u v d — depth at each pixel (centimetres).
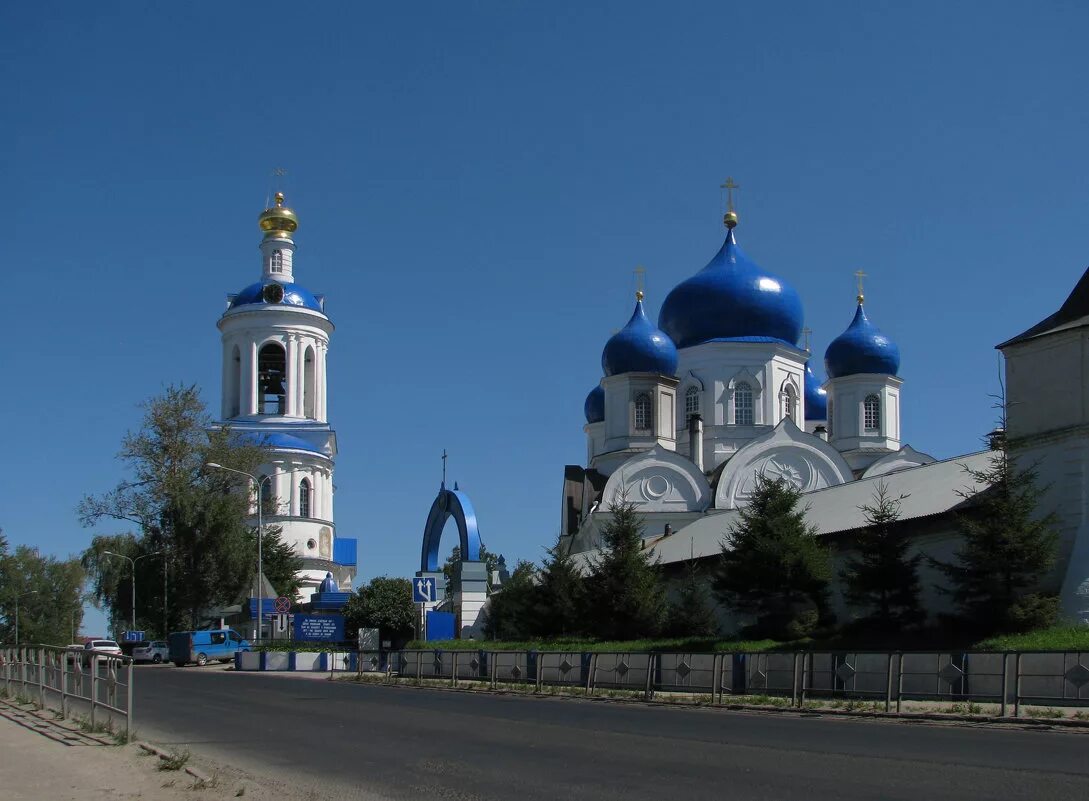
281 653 6206
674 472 7262
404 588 7519
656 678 3462
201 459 8488
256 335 10444
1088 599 3466
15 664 3434
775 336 7881
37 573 12762
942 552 4097
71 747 2153
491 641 5912
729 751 1891
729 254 8088
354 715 2784
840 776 1571
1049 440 3775
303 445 10294
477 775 1689
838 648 3881
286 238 10850
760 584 4447
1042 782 1479
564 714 2747
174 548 8056
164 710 3064
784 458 7088
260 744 2189
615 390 7894
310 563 10162
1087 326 3728
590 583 5347
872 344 7956
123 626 11994
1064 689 2527
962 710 2572
